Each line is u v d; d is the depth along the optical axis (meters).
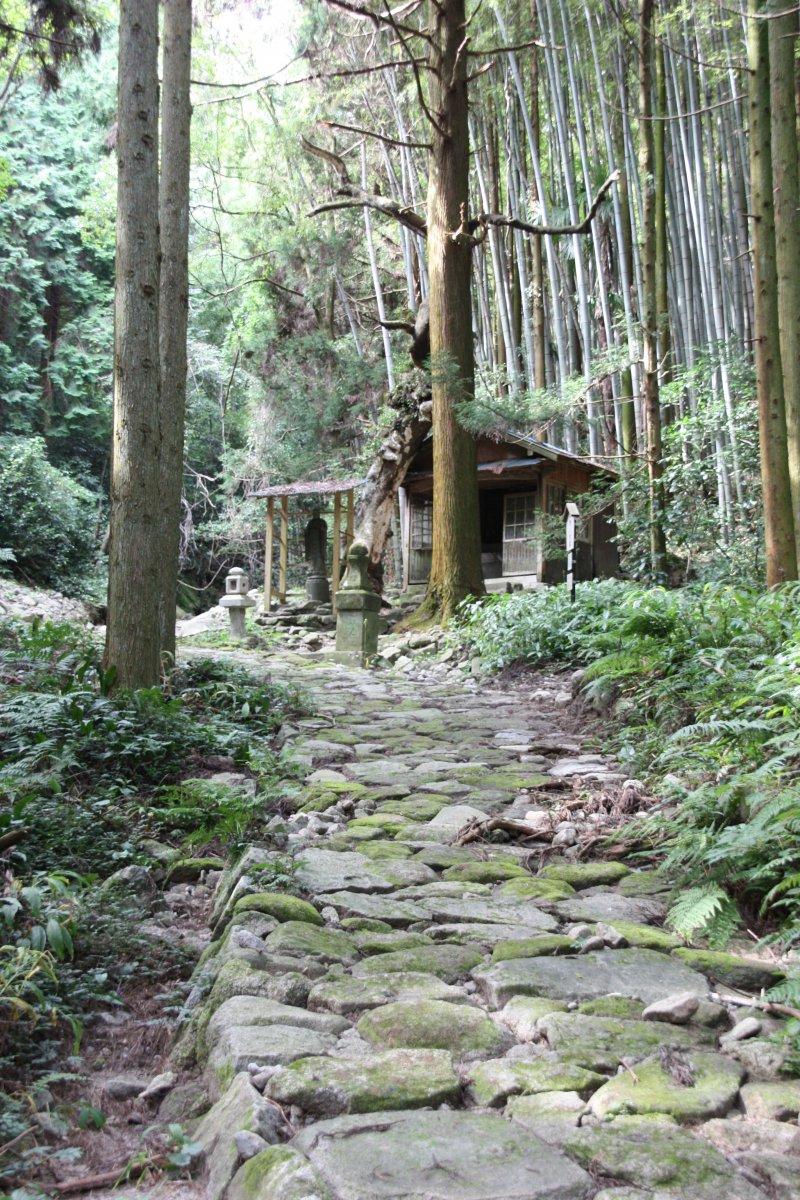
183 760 5.55
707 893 3.28
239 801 4.35
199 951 3.30
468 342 13.41
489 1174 1.85
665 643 6.74
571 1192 1.80
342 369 21.34
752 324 14.71
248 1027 2.49
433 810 4.86
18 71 12.95
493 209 18.52
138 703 5.90
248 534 23.47
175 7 8.59
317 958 2.96
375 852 4.13
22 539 20.70
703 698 5.66
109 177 22.12
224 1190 1.95
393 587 19.23
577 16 15.93
